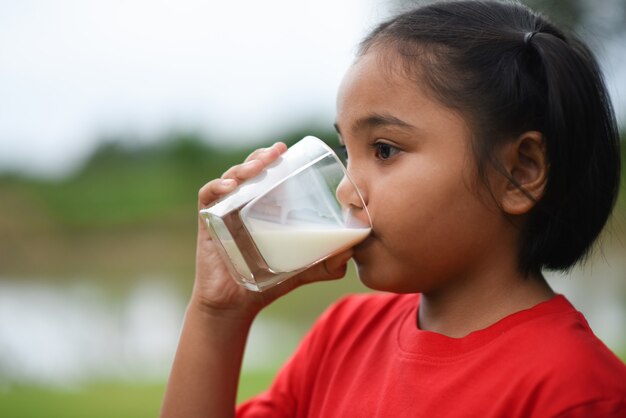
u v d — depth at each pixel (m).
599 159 1.59
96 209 11.39
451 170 1.46
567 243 1.55
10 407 3.98
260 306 1.78
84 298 6.96
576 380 1.31
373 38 1.61
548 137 1.49
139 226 10.93
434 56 1.50
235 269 1.58
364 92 1.52
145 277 7.95
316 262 1.53
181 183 12.02
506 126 1.48
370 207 1.50
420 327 1.62
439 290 1.55
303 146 1.58
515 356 1.40
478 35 1.53
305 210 1.53
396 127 1.48
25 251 9.69
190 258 9.07
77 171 12.09
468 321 1.52
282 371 1.94
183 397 1.75
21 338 5.57
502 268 1.51
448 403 1.42
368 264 1.53
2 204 11.34
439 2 1.66
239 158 12.05
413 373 1.50
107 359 5.00
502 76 1.49
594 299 5.61
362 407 1.57
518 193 1.49
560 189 1.51
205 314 1.79
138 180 12.09
